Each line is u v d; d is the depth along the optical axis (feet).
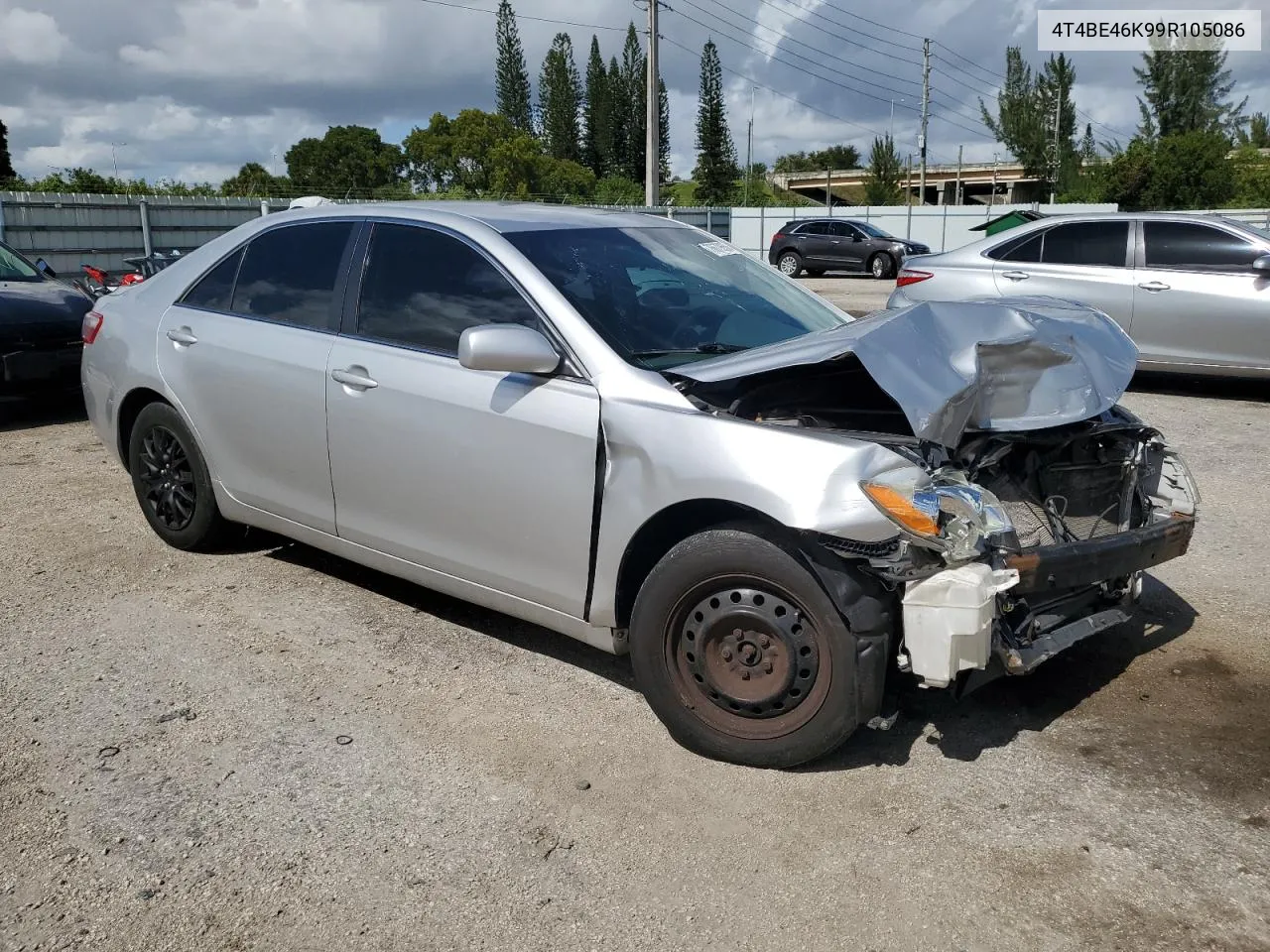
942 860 9.54
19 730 11.83
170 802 10.48
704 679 11.00
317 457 14.23
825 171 341.82
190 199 63.67
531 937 8.66
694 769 11.08
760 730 10.84
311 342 14.21
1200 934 8.55
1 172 174.60
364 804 10.46
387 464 13.29
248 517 15.85
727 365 11.30
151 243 61.82
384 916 8.90
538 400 11.77
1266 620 14.74
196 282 16.37
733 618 10.71
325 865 9.55
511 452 11.98
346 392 13.58
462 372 12.50
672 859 9.62
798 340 12.19
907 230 138.41
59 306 27.22
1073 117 261.65
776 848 9.75
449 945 8.57
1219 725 11.87
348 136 205.77
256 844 9.84
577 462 11.46
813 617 10.30
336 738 11.71
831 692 10.35
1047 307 13.84
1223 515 19.66
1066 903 8.94
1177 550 12.48
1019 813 10.21
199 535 16.79
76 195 57.98
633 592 11.75
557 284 12.32
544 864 9.57
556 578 11.96
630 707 12.42
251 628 14.57
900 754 11.31
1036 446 12.25
